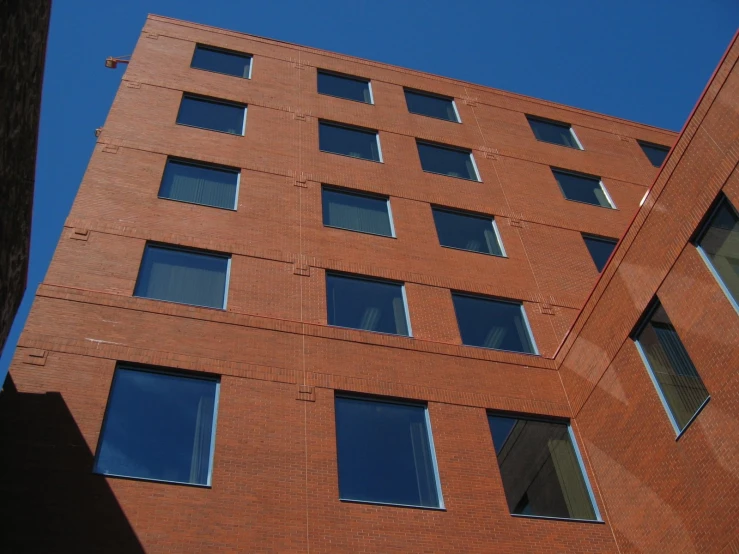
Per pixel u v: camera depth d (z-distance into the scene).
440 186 23.95
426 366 17.78
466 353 18.52
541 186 25.88
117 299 16.39
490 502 15.39
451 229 22.53
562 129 30.36
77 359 14.85
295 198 21.20
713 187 14.27
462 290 20.33
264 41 28.08
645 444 15.28
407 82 29.12
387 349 17.80
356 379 16.77
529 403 17.81
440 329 18.97
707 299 14.09
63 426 13.61
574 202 25.58
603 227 24.66
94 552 12.10
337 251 19.98
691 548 13.60
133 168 20.14
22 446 13.09
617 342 16.69
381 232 21.41
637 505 15.19
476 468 15.96
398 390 16.91
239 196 20.55
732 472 12.93
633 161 29.36
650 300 15.73
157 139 21.45
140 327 15.99
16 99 11.60
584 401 17.59
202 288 17.70
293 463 14.55
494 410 17.45
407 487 15.14
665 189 15.66
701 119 14.81
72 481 12.88
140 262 17.58
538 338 19.81
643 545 14.79
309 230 20.30
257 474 14.12
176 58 25.45
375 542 13.84
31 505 12.38
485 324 19.77
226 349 16.25
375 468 15.24
